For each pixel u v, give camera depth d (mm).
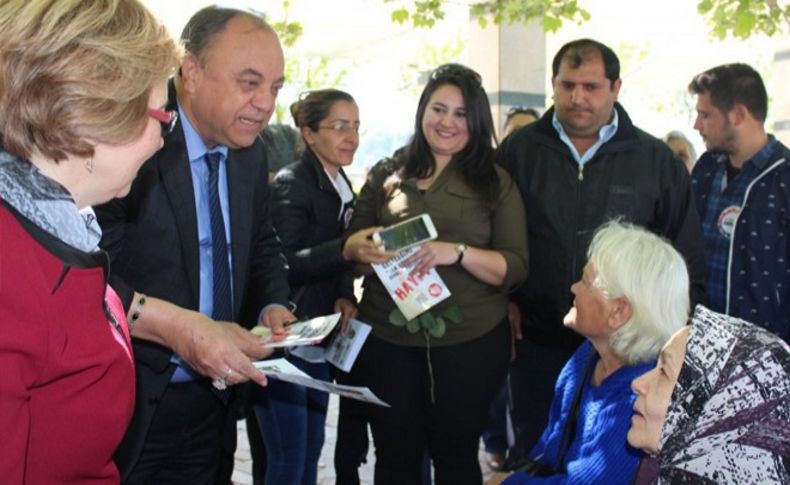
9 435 1092
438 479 2865
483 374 2807
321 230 3277
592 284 2039
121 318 1419
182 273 2154
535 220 3072
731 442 1374
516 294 3174
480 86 2908
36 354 1112
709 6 4848
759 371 1378
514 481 2180
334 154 3373
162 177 2098
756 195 3219
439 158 2949
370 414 2895
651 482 1464
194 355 1946
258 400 3121
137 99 1209
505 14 5387
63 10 1143
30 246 1131
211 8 2135
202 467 2379
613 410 1935
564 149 3043
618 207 2961
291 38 5641
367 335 2877
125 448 2062
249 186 2354
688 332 1496
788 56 5645
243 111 2070
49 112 1132
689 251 3006
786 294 3174
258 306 2549
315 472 3402
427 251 2754
